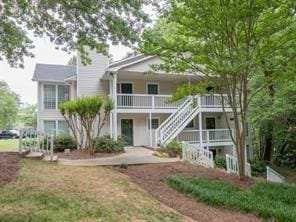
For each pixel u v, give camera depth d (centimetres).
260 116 1695
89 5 743
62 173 880
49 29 838
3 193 649
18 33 918
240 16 883
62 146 1750
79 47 888
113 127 1848
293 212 646
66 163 1135
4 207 572
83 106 1491
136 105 1923
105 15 760
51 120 2095
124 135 2042
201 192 800
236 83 1034
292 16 910
